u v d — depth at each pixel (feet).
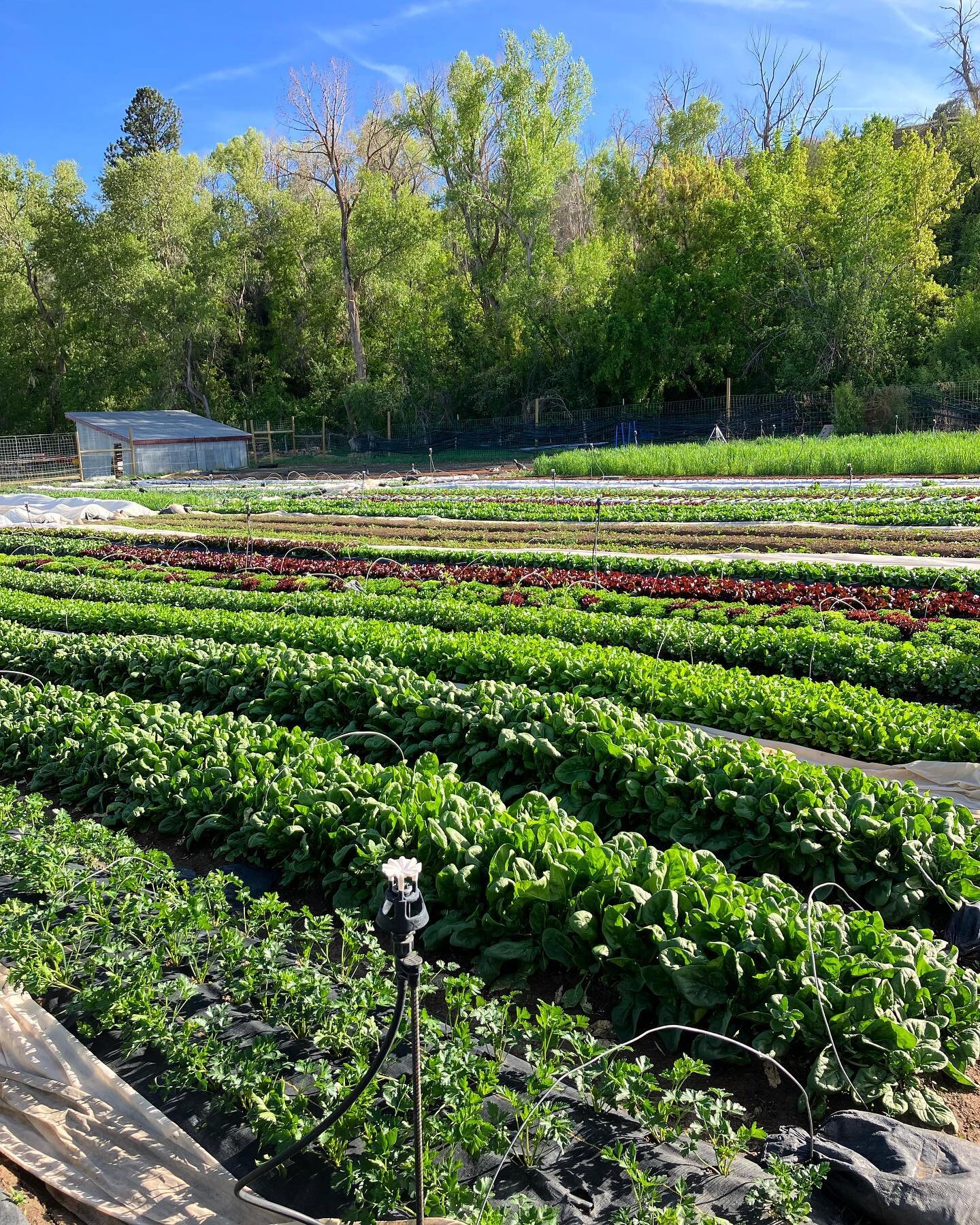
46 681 43.73
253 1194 14.03
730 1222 13.07
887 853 21.77
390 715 32.01
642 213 190.70
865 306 166.09
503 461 176.65
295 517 104.22
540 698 30.68
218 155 241.96
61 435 216.13
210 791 26.30
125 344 230.68
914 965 17.13
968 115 204.74
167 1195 14.46
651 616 49.06
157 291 220.23
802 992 16.26
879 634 41.57
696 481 118.52
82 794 29.63
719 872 19.26
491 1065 15.35
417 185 245.24
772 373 189.16
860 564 60.08
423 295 228.22
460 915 20.63
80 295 226.38
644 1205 13.17
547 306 201.57
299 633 43.73
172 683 39.47
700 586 55.21
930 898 21.72
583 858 19.75
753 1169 14.07
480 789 24.14
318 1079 14.83
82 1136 15.64
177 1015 17.80
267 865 25.00
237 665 38.45
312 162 253.44
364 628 44.11
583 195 234.99
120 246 221.05
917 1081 15.92
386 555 75.61
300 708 35.24
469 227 214.28
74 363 236.02
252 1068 15.76
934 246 174.60
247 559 77.10
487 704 30.30
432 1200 13.32
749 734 32.27
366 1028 16.12
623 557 68.54
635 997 17.95
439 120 205.26
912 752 29.89
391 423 215.72
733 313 186.50
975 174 199.93
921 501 85.30
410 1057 15.80
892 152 167.12
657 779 25.03
